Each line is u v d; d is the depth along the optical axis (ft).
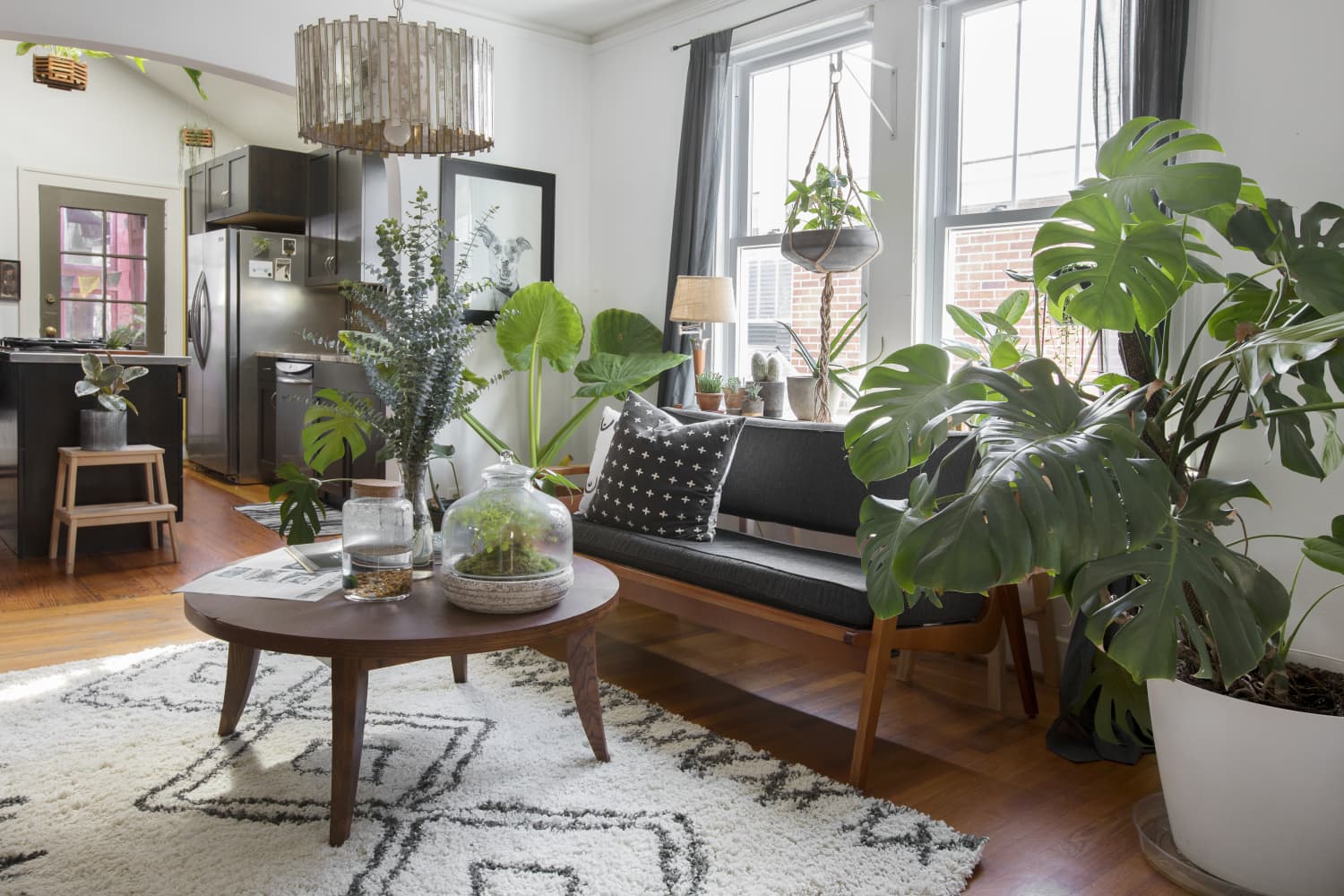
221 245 21.57
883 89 12.37
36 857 6.11
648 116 15.99
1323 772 5.75
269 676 9.59
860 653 7.90
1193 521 6.03
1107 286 6.41
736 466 11.55
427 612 6.93
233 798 6.99
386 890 5.85
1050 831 7.00
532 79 16.44
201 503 19.30
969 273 11.87
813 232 11.34
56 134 23.63
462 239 15.67
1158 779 7.94
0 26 12.19
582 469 13.14
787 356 14.24
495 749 7.96
